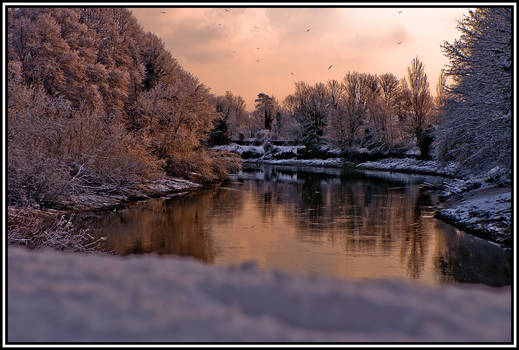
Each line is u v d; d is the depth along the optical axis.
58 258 6.88
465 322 4.30
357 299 4.95
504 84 20.38
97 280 5.52
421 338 3.87
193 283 5.57
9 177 18.86
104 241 18.45
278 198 33.69
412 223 22.83
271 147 99.56
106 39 53.06
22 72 35.97
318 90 95.00
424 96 67.81
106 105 45.34
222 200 32.44
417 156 68.88
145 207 28.50
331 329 4.20
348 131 81.12
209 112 50.22
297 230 21.28
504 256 15.71
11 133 19.03
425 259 15.66
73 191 25.47
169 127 46.16
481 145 23.38
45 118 23.05
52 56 40.00
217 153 53.25
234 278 5.85
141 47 60.72
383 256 16.27
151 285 5.36
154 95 46.47
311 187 41.97
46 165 21.75
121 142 31.67
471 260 15.38
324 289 5.36
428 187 40.81
